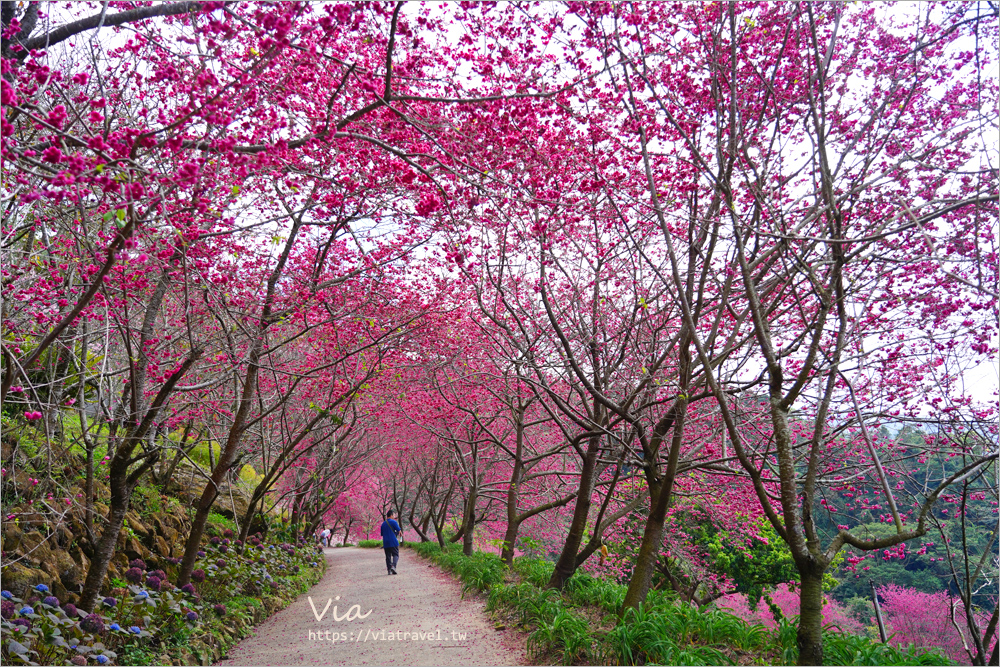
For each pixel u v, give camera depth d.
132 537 8.15
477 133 5.83
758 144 6.84
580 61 6.04
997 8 5.12
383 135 6.02
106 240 5.78
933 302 6.58
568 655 6.00
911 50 5.84
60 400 6.46
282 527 16.09
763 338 5.53
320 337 9.74
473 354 11.25
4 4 4.69
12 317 5.88
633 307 8.34
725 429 8.09
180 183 4.06
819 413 5.34
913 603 13.70
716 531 15.17
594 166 6.26
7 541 5.93
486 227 7.50
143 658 5.72
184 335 6.84
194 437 12.66
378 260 8.66
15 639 4.57
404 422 16.11
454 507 28.34
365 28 5.50
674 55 6.59
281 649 7.40
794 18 5.96
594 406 9.45
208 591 8.79
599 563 14.90
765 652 6.14
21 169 3.91
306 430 10.17
